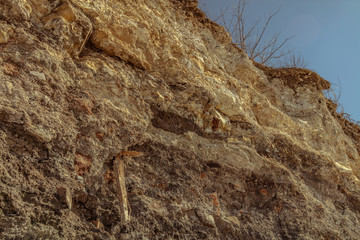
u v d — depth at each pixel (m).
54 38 3.91
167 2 6.52
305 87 8.15
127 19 4.98
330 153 7.45
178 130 4.87
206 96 5.31
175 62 5.34
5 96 3.11
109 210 3.46
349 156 8.34
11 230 2.55
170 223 3.81
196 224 4.07
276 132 6.38
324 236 5.28
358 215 6.74
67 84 3.81
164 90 4.91
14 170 2.88
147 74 4.92
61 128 3.43
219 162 4.98
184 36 6.18
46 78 3.56
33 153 3.13
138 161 4.15
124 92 4.36
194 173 4.61
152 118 4.62
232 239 4.27
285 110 7.61
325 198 6.45
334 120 8.38
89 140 3.68
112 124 3.96
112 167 3.84
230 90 6.19
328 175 6.63
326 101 8.80
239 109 5.78
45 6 4.01
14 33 3.57
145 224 3.61
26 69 3.44
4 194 2.65
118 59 4.68
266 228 4.74
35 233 2.67
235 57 7.38
